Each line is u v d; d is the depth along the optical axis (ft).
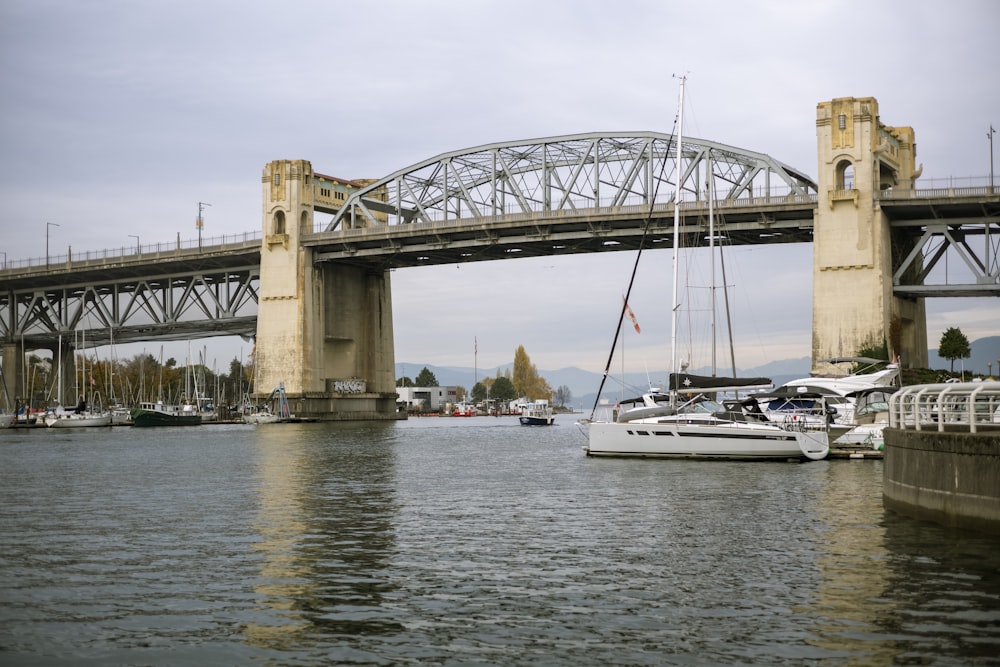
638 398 241.96
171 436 376.07
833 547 91.86
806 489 145.28
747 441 197.36
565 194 431.02
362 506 131.23
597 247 440.45
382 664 59.62
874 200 345.51
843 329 346.95
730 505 127.03
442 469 195.72
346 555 92.58
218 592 77.15
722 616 68.08
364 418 513.86
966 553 85.56
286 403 474.08
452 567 86.43
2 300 598.34
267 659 60.49
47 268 544.62
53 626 67.67
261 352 481.87
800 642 61.77
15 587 79.05
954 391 99.71
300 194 478.18
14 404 575.79
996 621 65.31
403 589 77.87
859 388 233.96
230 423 547.90
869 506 121.70
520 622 67.82
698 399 219.82
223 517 120.26
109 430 465.88
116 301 554.87
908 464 104.17
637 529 107.45
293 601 74.13
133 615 70.38
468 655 60.95
